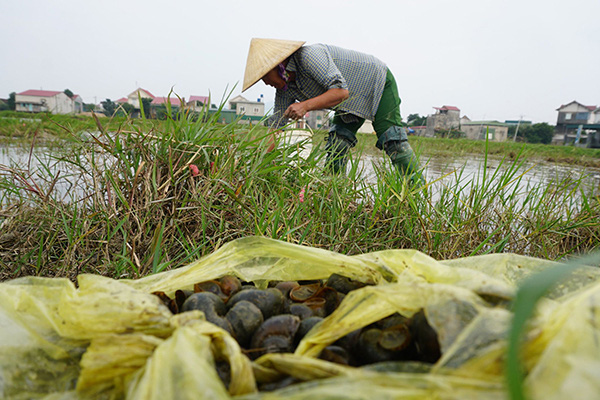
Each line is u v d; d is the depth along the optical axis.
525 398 0.42
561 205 3.30
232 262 1.42
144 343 0.93
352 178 3.37
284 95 4.34
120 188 2.65
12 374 0.94
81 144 2.84
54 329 1.05
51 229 2.37
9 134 8.91
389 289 1.03
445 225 2.88
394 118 4.28
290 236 2.45
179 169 2.63
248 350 1.08
